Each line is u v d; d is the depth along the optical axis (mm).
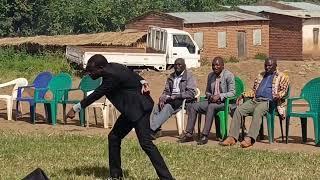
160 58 30078
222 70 11562
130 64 29453
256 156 10062
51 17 59250
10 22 60531
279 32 46438
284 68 24797
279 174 8758
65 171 8961
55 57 33688
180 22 41219
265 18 45781
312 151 10641
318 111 11156
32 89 17609
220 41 42875
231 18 43781
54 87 14633
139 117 7668
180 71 11820
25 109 17156
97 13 56531
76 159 9953
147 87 7773
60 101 14359
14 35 61750
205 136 11352
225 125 11570
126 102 7695
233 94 11461
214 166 9312
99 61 7582
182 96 11734
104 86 7613
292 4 55031
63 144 11375
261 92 11195
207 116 11391
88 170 9039
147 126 7727
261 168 9188
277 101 11273
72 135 12430
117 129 8008
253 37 45031
